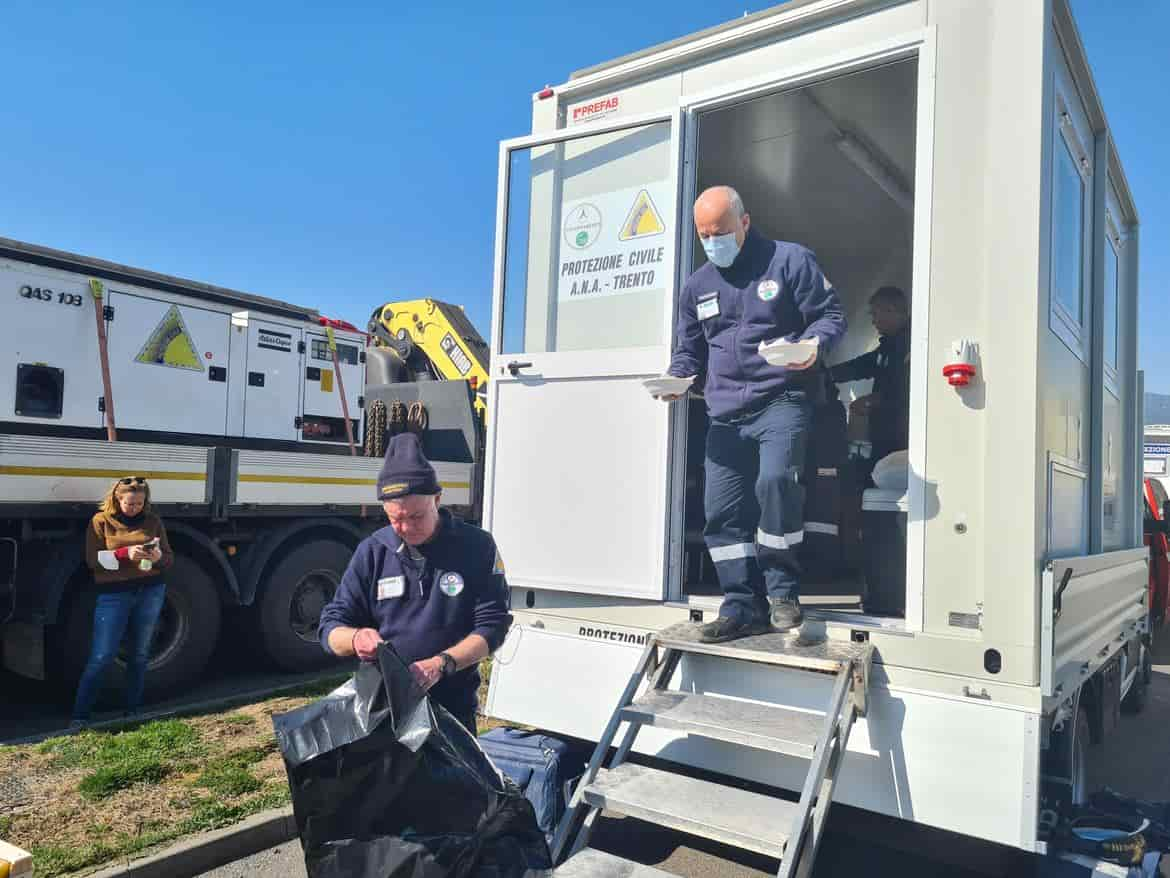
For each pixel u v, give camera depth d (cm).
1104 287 428
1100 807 347
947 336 296
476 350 1016
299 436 737
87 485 526
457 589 264
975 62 298
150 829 359
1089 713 421
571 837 300
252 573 620
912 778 288
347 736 228
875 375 457
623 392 370
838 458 489
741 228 338
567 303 395
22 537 513
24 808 379
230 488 597
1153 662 897
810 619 320
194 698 588
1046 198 291
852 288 645
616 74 389
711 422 354
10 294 558
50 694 593
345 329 788
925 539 295
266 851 365
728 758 327
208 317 673
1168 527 937
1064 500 338
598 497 371
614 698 357
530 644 383
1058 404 321
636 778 304
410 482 255
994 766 275
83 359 592
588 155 396
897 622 316
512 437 398
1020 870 328
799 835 252
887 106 444
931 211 302
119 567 508
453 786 233
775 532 331
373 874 230
